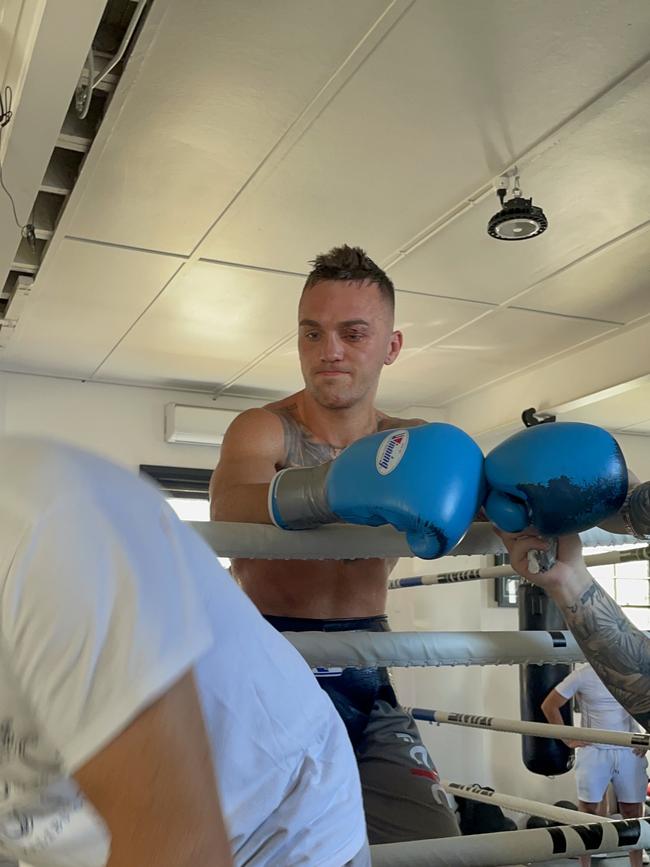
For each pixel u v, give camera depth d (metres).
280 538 1.12
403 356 4.46
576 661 1.34
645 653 1.04
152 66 2.07
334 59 2.05
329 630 1.50
